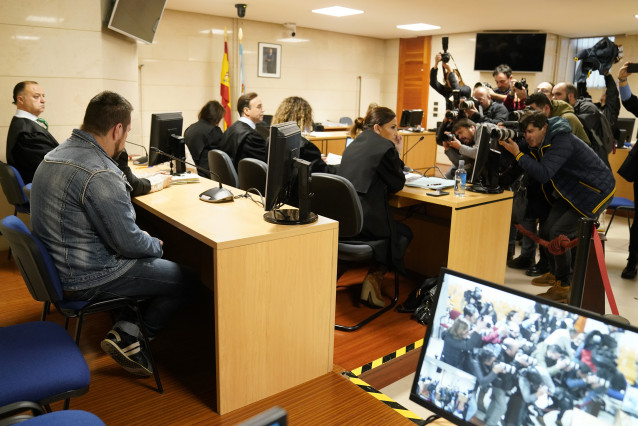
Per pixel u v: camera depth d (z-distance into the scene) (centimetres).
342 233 251
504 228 299
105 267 178
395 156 264
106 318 260
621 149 563
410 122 721
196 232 179
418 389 103
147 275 186
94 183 170
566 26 812
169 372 210
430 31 917
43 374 133
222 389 180
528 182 340
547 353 88
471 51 929
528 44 864
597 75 905
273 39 858
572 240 278
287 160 186
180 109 780
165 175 267
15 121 325
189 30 765
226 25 800
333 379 209
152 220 322
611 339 83
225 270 171
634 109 413
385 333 256
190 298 204
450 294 101
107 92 181
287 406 188
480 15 734
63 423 111
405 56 1016
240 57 796
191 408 185
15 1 348
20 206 303
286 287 189
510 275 361
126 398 190
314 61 925
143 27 451
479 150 281
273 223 193
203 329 252
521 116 304
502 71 496
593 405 82
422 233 338
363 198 264
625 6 636
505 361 93
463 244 273
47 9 361
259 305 183
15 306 268
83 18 377
